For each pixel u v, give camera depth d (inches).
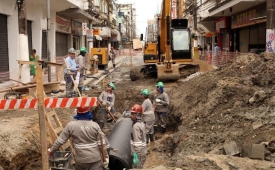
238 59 520.4
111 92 467.5
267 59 454.6
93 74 957.8
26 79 554.9
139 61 1652.3
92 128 210.7
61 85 596.4
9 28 664.4
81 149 209.9
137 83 756.0
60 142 210.2
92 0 1402.6
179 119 454.9
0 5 607.2
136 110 285.3
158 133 466.3
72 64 449.7
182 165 241.4
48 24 594.9
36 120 349.4
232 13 1109.7
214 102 394.9
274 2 552.4
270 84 401.1
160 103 455.8
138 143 284.5
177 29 739.4
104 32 1915.6
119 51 2381.9
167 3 705.6
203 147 315.3
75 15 1097.4
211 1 1258.0
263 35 908.0
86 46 1472.7
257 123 313.9
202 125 373.4
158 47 777.6
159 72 698.2
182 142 342.3
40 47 804.6
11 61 671.1
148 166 346.0
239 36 1146.0
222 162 249.4
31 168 283.6
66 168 239.3
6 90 419.8
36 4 784.9
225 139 314.2
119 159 294.7
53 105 216.7
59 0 791.1
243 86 402.3
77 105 215.0
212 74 512.4
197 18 1509.6
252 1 819.4
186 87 537.6
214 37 1492.4
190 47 742.5
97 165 214.1
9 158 259.6
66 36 1165.1
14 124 319.6
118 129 368.2
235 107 367.6
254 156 264.1
